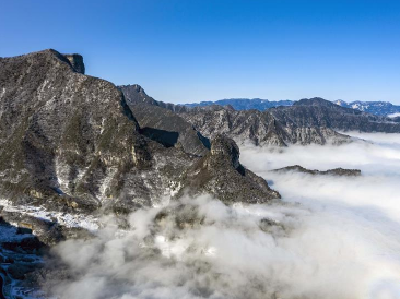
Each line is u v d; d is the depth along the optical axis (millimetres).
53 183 175250
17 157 181125
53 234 146500
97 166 179500
